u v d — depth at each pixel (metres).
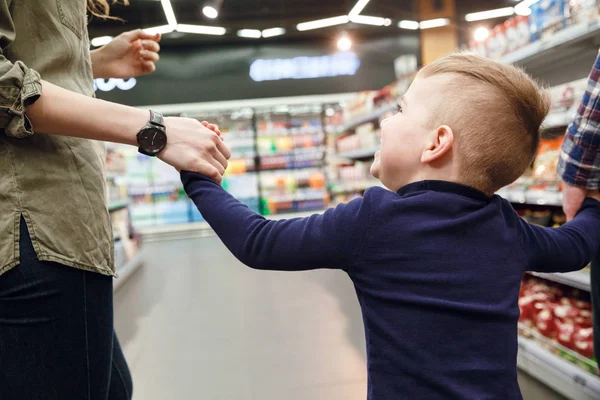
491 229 0.69
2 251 0.66
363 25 8.46
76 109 0.68
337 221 0.69
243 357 2.22
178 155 0.77
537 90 0.74
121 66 1.14
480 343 0.64
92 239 0.76
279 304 3.07
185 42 8.68
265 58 8.95
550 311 1.88
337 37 8.99
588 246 0.85
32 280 0.68
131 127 0.74
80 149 0.77
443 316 0.64
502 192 2.15
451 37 9.19
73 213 0.73
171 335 2.57
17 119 0.64
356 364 2.09
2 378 0.70
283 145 8.86
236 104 8.57
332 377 1.98
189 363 2.18
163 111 8.62
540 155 2.07
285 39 8.95
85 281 0.75
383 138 0.77
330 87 9.11
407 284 0.66
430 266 0.65
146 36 1.14
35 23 0.72
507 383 0.65
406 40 9.20
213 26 8.02
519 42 2.01
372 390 0.67
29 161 0.69
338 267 0.70
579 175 1.05
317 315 2.79
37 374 0.71
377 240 0.67
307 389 1.88
